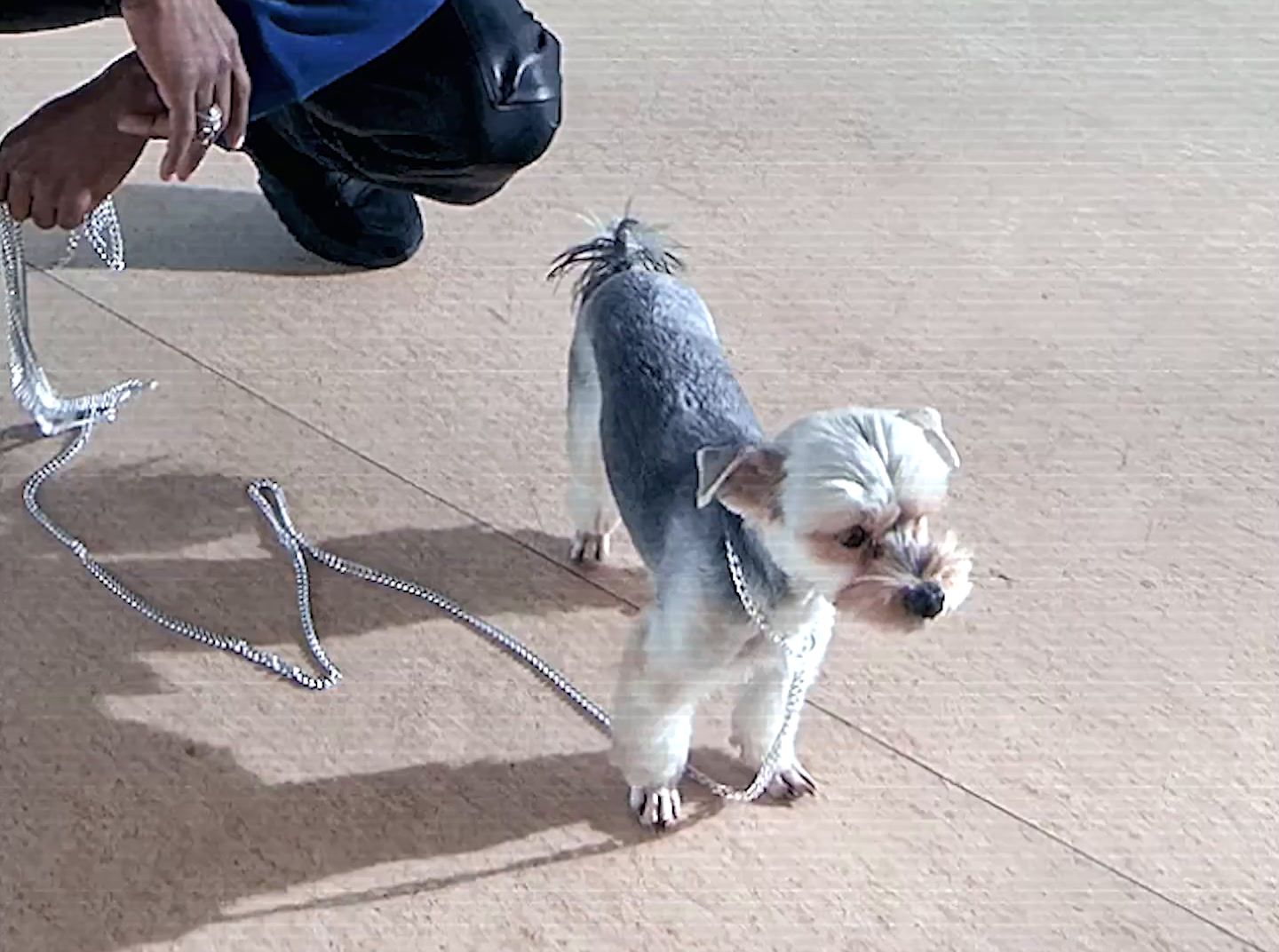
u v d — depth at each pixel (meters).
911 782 1.58
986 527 1.76
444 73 1.74
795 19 2.36
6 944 1.46
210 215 2.05
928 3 2.40
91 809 1.55
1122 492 1.80
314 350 1.91
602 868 1.52
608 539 1.74
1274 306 1.99
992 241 2.05
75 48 2.23
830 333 1.94
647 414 1.52
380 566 1.73
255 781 1.57
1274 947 1.49
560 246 2.03
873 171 2.13
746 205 2.08
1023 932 1.49
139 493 1.78
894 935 1.49
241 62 1.48
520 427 1.84
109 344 1.91
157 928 1.48
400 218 1.98
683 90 2.23
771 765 1.56
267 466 1.80
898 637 1.47
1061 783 1.58
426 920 1.49
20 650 1.65
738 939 1.48
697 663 1.47
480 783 1.57
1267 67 2.31
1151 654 1.67
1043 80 2.28
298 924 1.48
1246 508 1.79
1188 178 2.14
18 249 1.72
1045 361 1.92
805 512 1.38
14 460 1.80
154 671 1.64
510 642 1.67
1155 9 2.40
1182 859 1.54
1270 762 1.60
